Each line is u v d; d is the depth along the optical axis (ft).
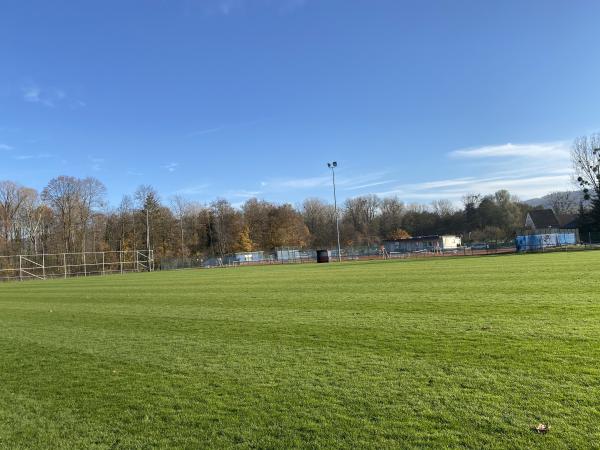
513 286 52.54
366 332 31.55
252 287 75.00
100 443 16.47
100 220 287.07
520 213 341.00
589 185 236.43
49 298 76.89
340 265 148.46
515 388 18.67
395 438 15.08
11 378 25.76
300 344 29.35
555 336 26.71
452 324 32.24
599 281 52.39
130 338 35.37
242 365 25.17
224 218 328.49
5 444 16.89
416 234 396.16
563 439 14.24
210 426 17.16
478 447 14.12
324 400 18.89
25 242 260.01
